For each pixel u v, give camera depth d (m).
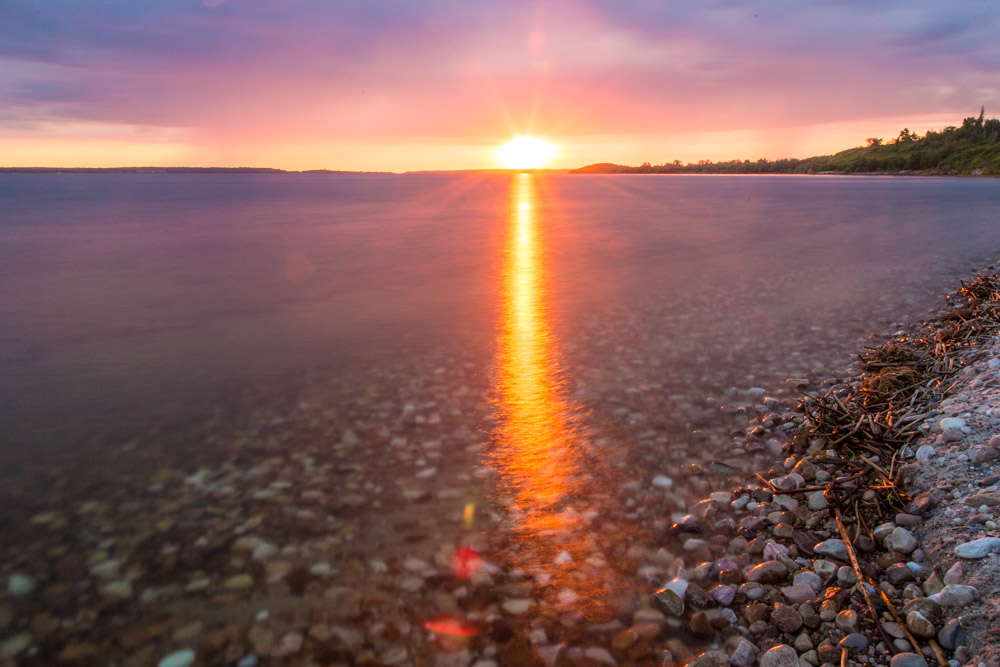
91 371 1.93
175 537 1.10
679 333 2.29
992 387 1.34
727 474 1.28
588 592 0.96
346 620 0.91
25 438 1.48
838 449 1.30
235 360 2.03
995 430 1.16
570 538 1.08
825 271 3.61
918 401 1.44
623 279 3.47
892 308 2.60
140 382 1.83
